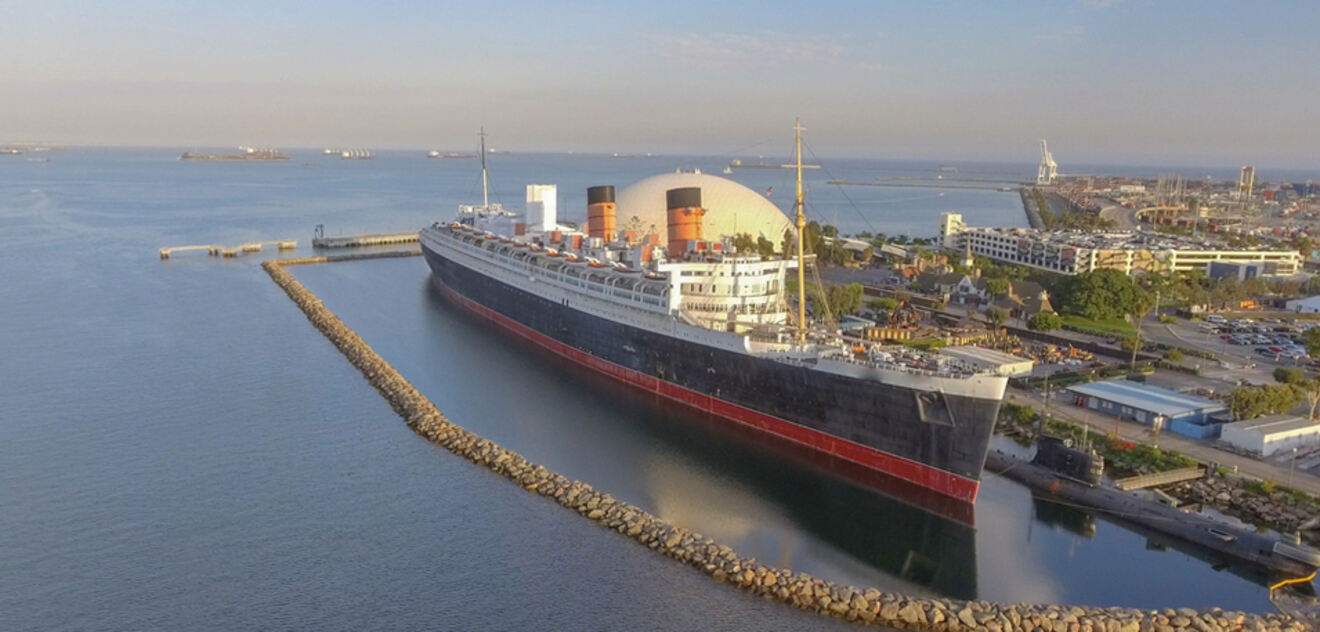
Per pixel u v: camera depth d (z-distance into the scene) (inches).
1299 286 7500.0
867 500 3238.2
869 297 7145.7
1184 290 7032.5
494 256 6299.2
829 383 3484.3
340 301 6978.4
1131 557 2763.3
